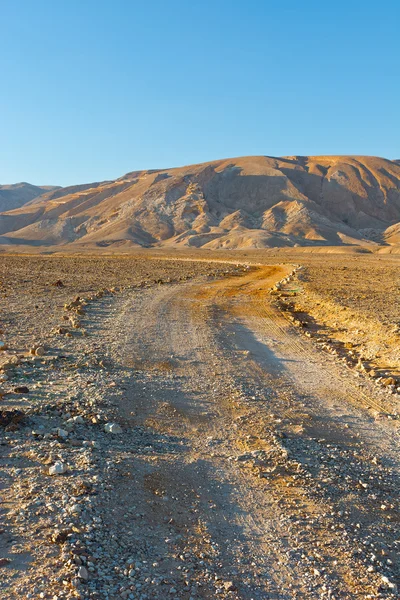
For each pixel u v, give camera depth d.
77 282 33.06
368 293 28.78
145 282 32.91
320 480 6.88
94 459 6.63
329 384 11.62
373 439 8.58
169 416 8.83
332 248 144.12
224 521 5.70
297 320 20.25
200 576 4.69
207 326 17.75
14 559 4.47
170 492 6.18
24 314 18.52
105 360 12.10
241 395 10.27
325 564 5.08
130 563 4.67
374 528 5.86
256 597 4.52
